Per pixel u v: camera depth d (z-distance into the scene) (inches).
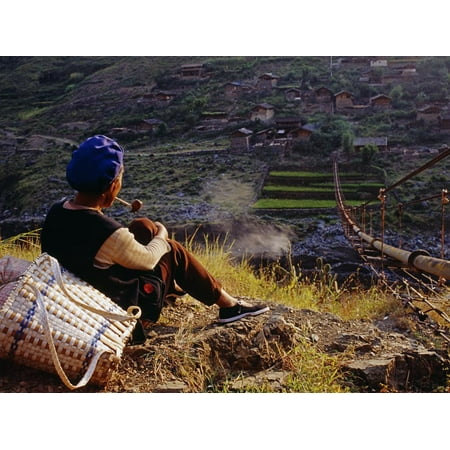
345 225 821.2
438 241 1010.7
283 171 1274.6
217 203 1123.3
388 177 1155.9
